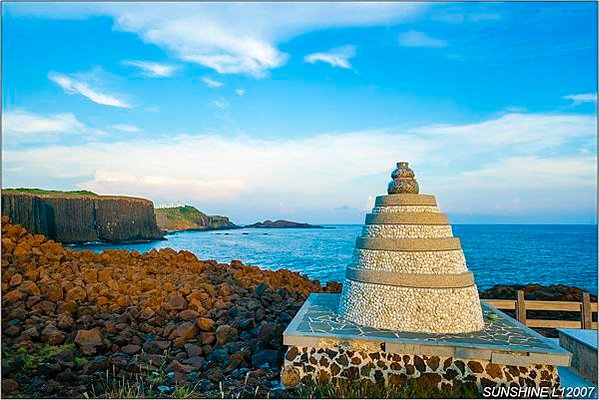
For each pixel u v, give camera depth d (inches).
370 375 317.1
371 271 358.9
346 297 377.4
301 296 596.4
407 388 304.8
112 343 402.0
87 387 315.6
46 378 325.1
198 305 501.0
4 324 408.8
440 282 342.6
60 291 490.0
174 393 300.0
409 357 314.5
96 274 578.9
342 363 321.7
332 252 2151.8
